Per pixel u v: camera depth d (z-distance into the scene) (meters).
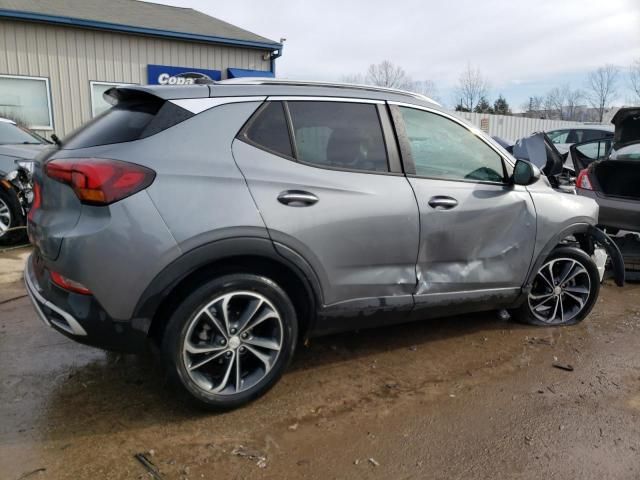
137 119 2.64
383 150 3.17
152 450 2.45
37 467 2.30
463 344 3.78
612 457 2.50
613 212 5.56
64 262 2.42
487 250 3.56
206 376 2.72
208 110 2.70
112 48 12.11
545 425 2.76
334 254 2.91
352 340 3.79
